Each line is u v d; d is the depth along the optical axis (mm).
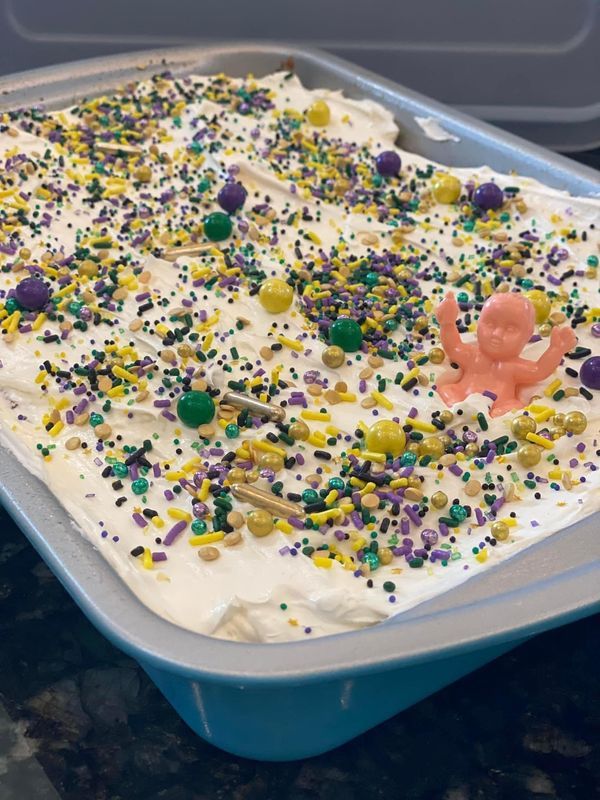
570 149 458
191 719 208
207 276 296
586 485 234
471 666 217
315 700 191
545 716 234
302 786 219
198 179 355
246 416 247
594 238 320
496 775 222
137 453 240
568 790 219
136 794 216
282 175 353
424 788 219
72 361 266
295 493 230
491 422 248
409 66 443
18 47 427
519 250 319
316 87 420
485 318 258
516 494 233
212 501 229
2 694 236
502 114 452
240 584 209
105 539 215
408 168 373
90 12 421
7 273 296
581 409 254
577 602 181
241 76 425
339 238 329
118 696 237
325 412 252
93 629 252
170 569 212
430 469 237
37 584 264
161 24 429
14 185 335
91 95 396
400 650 171
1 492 218
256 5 427
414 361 271
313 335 278
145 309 280
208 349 269
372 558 215
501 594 185
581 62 437
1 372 258
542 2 422
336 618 202
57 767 221
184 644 174
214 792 217
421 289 304
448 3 424
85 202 333
